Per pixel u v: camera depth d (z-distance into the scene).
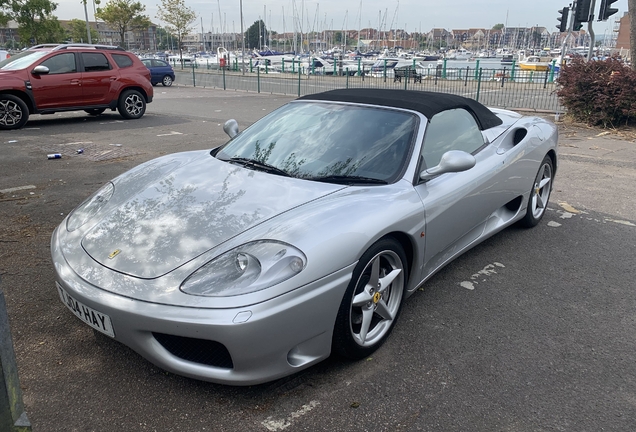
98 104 11.49
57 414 2.27
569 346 2.90
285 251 2.31
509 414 2.33
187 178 3.15
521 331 3.04
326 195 2.81
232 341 2.13
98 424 2.22
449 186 3.27
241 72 38.59
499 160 3.90
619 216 5.21
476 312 3.25
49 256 3.92
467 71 21.28
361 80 26.11
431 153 3.33
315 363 2.46
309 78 28.34
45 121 11.66
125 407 2.32
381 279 2.77
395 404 2.38
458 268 3.92
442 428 2.23
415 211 2.88
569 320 3.18
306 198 2.77
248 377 2.24
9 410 1.53
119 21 42.81
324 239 2.39
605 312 3.29
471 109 4.05
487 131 4.12
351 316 2.54
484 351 2.82
